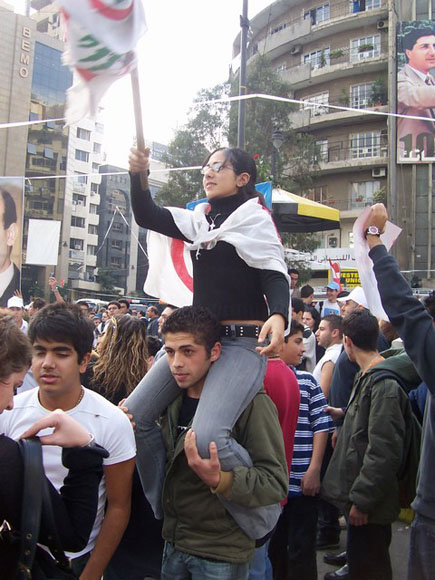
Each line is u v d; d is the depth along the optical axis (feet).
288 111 62.28
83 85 5.24
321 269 84.38
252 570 8.59
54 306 7.00
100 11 4.92
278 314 6.29
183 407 7.30
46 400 6.95
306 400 11.65
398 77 86.84
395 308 6.97
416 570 7.25
